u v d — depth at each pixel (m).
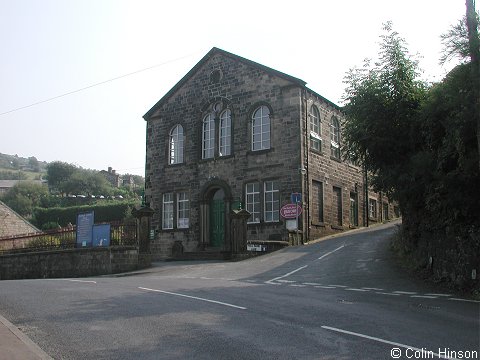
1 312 9.70
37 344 7.24
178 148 35.31
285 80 30.42
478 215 13.36
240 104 32.19
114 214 57.16
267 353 6.61
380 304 10.74
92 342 7.32
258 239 29.70
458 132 13.05
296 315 9.24
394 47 17.62
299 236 28.50
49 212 61.75
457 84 13.19
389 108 17.19
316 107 31.84
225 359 6.36
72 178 88.44
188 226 33.53
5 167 157.62
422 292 13.09
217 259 26.88
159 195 35.28
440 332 7.84
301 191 28.91
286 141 29.83
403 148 17.22
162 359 6.41
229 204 31.55
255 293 12.52
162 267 24.38
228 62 33.19
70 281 16.84
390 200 18.22
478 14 12.72
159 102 36.31
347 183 34.34
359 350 6.71
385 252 21.03
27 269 28.30
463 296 12.37
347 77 18.25
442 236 14.89
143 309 9.90
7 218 49.78
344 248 23.58
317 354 6.54
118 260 24.56
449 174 13.62
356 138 17.73
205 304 10.52
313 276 17.03
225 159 32.25
